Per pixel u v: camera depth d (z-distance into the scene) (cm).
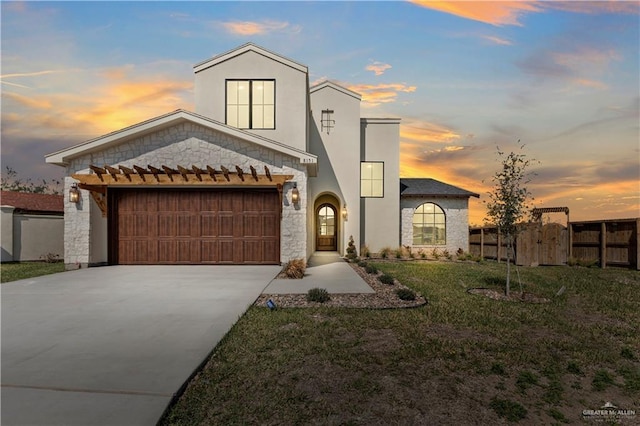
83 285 871
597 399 338
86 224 1199
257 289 818
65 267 1191
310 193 1700
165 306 655
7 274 1070
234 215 1252
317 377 365
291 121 1438
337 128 1777
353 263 1450
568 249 1554
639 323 587
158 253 1252
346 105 1784
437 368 392
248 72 1448
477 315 610
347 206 1759
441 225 1941
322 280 960
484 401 325
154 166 1205
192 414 292
